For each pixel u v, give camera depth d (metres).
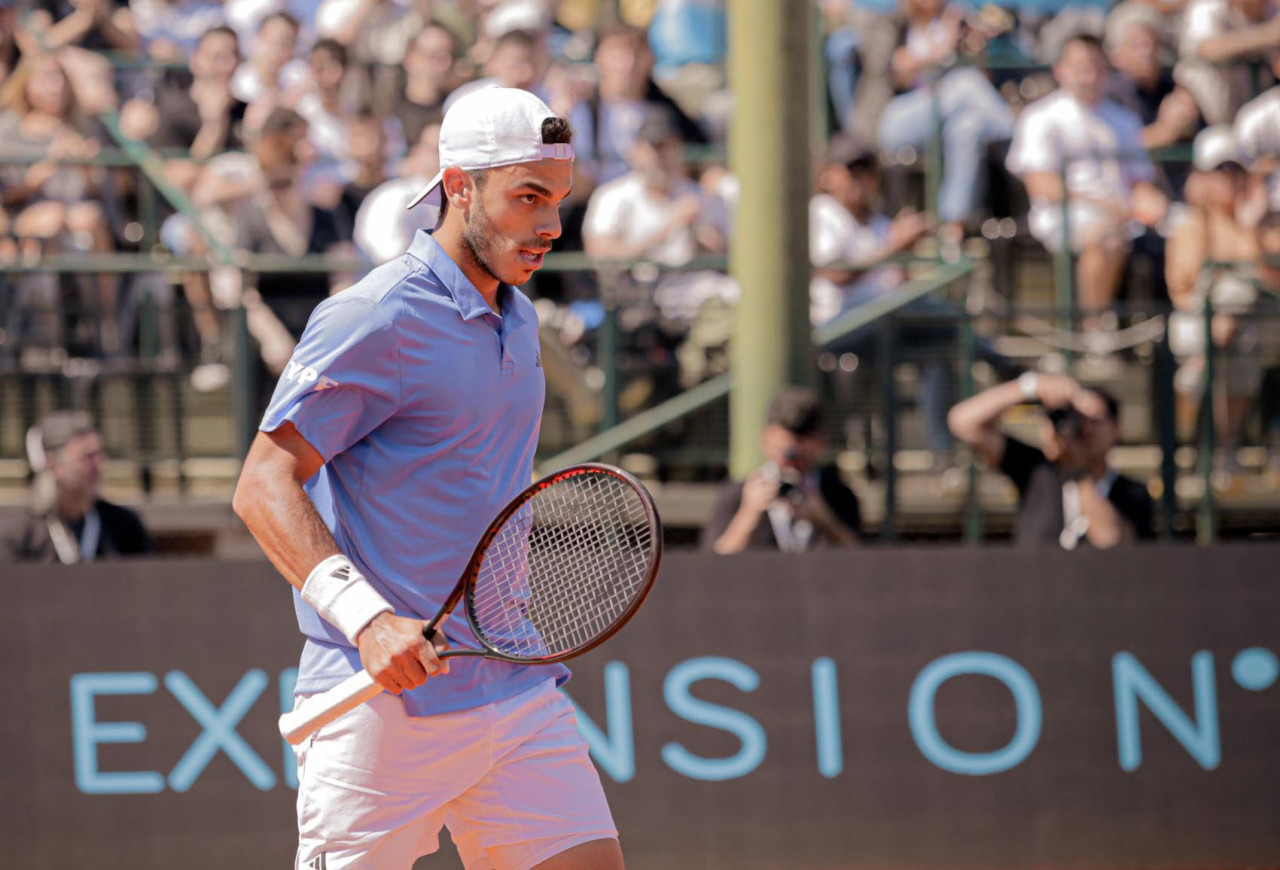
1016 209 27.70
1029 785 18.52
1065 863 18.52
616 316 23.56
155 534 23.45
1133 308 23.69
